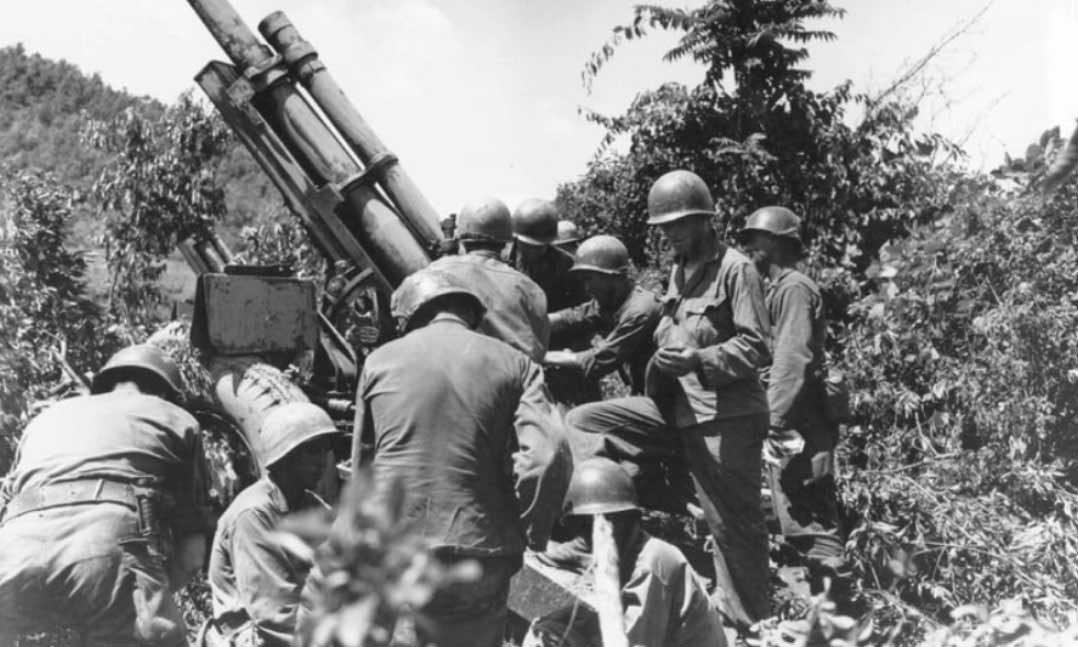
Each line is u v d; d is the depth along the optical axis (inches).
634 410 229.5
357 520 69.5
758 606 219.5
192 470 200.8
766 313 216.8
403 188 279.4
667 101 431.2
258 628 174.7
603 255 246.1
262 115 286.8
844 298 384.8
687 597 178.7
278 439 178.1
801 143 418.3
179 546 200.1
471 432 148.0
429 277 160.1
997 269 330.3
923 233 372.2
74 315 367.2
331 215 276.5
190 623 248.2
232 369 255.0
